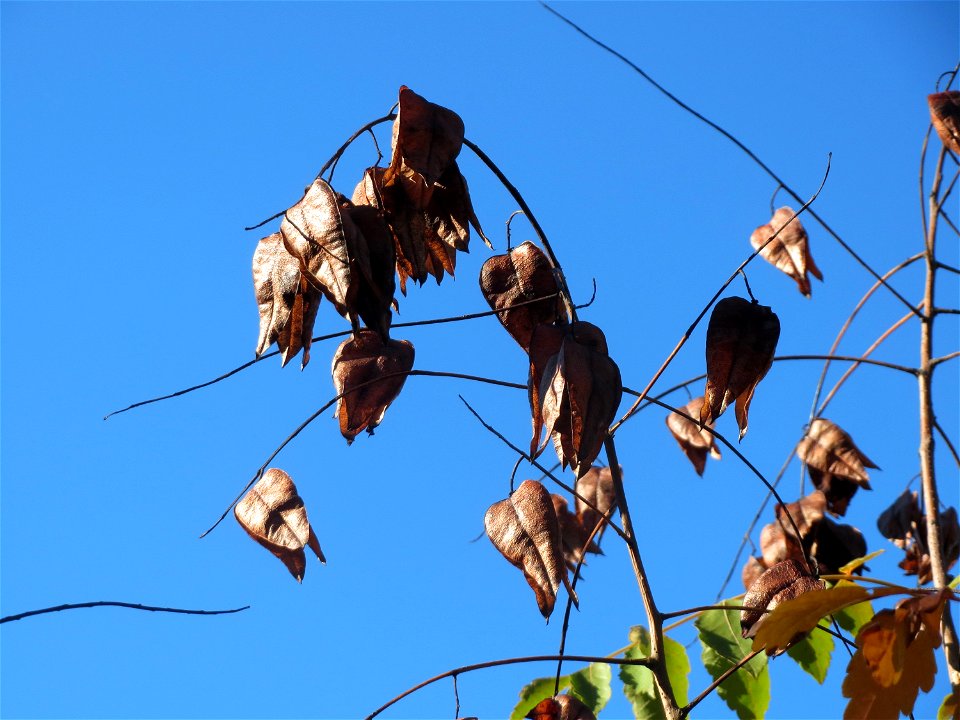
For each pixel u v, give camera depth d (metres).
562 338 0.67
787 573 0.69
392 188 0.67
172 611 0.66
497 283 0.72
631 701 0.83
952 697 0.72
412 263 0.67
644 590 0.68
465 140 0.68
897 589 0.65
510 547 0.69
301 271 0.64
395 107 0.67
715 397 0.68
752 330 0.69
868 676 0.64
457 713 0.66
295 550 0.71
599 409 0.64
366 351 0.72
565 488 0.68
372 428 0.71
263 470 0.73
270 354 0.67
